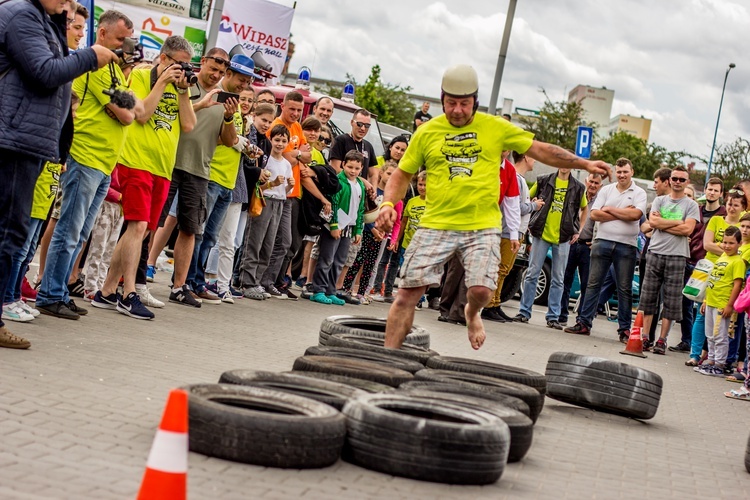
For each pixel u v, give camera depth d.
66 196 8.07
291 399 4.95
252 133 11.95
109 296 9.21
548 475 5.40
